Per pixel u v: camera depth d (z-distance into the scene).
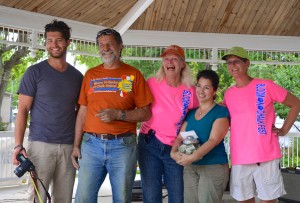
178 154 3.40
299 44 7.30
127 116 3.32
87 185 3.39
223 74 15.04
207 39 6.98
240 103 3.58
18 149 3.25
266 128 3.51
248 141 3.52
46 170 3.36
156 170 3.62
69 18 6.23
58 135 3.38
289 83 15.02
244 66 3.63
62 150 3.40
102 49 3.34
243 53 3.61
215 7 6.53
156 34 6.83
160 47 6.93
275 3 6.57
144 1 5.84
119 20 6.48
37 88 3.35
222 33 7.05
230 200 5.10
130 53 7.62
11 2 5.55
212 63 7.09
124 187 3.37
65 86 3.40
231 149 3.65
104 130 3.33
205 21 6.79
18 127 3.31
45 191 3.22
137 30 6.81
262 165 3.50
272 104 3.60
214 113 3.49
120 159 3.34
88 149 3.38
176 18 6.67
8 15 5.55
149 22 6.71
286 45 7.25
